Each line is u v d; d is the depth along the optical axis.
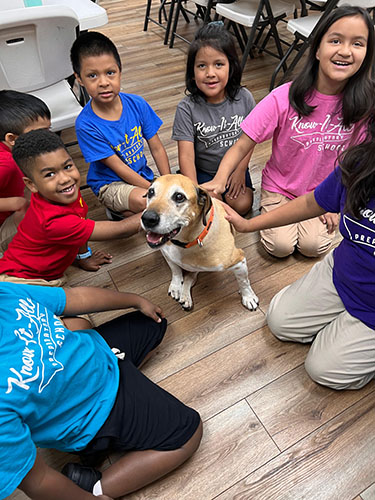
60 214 1.21
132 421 0.99
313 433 1.17
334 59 1.23
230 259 1.30
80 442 0.94
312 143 1.50
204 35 1.46
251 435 1.17
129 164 1.74
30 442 0.73
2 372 0.72
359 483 1.06
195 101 1.65
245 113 1.73
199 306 1.54
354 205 0.93
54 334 0.90
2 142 1.39
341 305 1.23
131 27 4.05
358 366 1.15
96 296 1.13
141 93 2.91
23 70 1.55
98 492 0.95
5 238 1.57
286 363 1.34
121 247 1.82
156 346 1.31
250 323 1.47
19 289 0.93
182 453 1.02
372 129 0.88
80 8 1.81
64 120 1.71
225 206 1.29
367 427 1.17
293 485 1.06
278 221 1.27
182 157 1.69
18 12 1.29
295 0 2.90
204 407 1.23
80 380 0.93
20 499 1.04
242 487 1.06
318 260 1.70
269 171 1.75
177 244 1.21
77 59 1.44
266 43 3.33
